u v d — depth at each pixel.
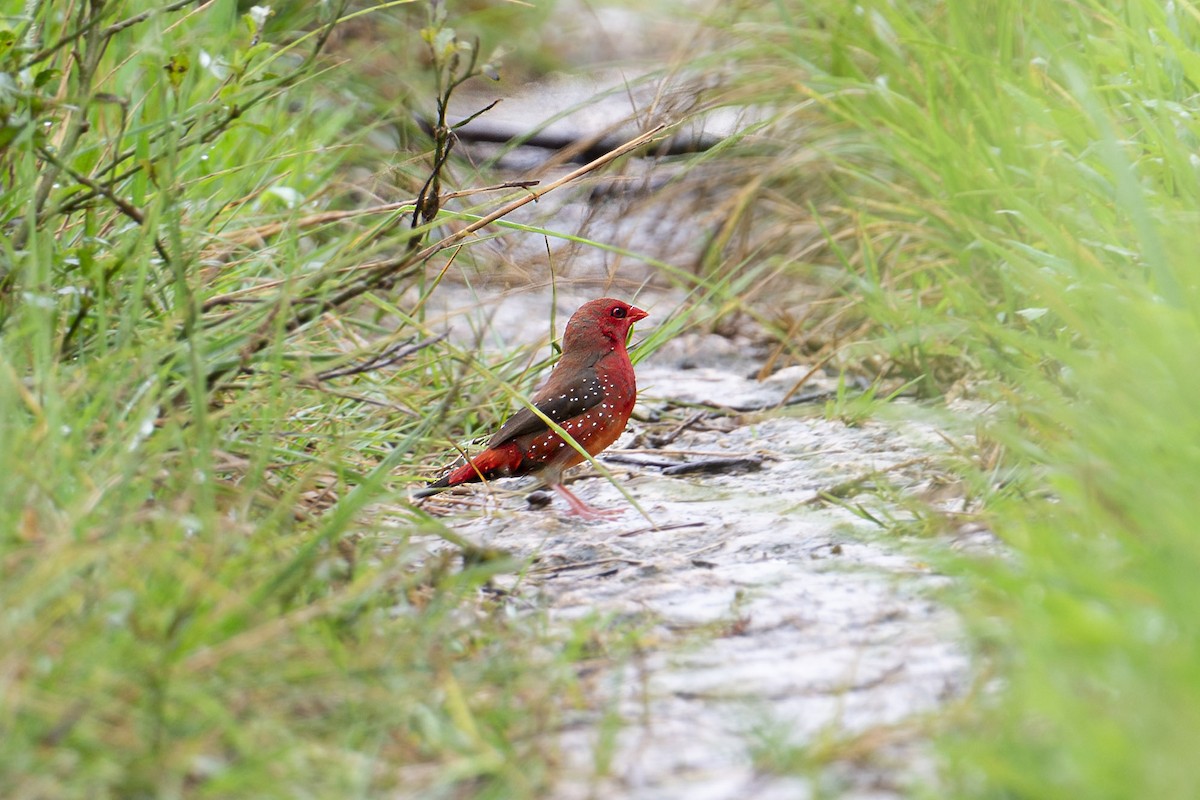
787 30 13.29
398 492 8.61
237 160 12.87
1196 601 5.02
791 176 14.23
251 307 9.27
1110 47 10.12
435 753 5.29
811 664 6.17
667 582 7.57
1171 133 8.80
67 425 6.93
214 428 7.59
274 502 7.49
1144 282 8.36
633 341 13.41
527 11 19.48
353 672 5.64
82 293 7.98
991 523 7.23
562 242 15.07
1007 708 4.98
